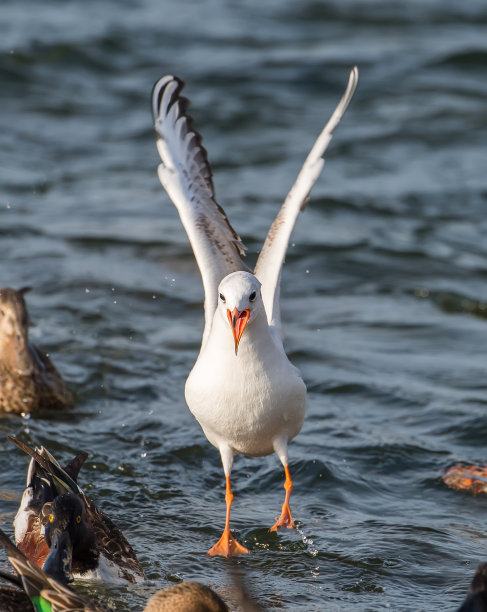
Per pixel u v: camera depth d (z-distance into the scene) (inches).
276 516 390.3
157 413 491.8
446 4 1648.6
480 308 670.5
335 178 940.6
